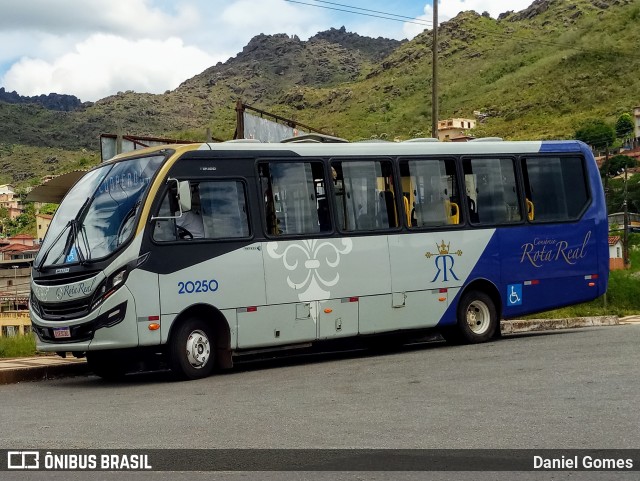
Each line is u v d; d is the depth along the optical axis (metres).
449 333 16.84
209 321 13.35
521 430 7.78
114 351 12.72
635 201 79.00
